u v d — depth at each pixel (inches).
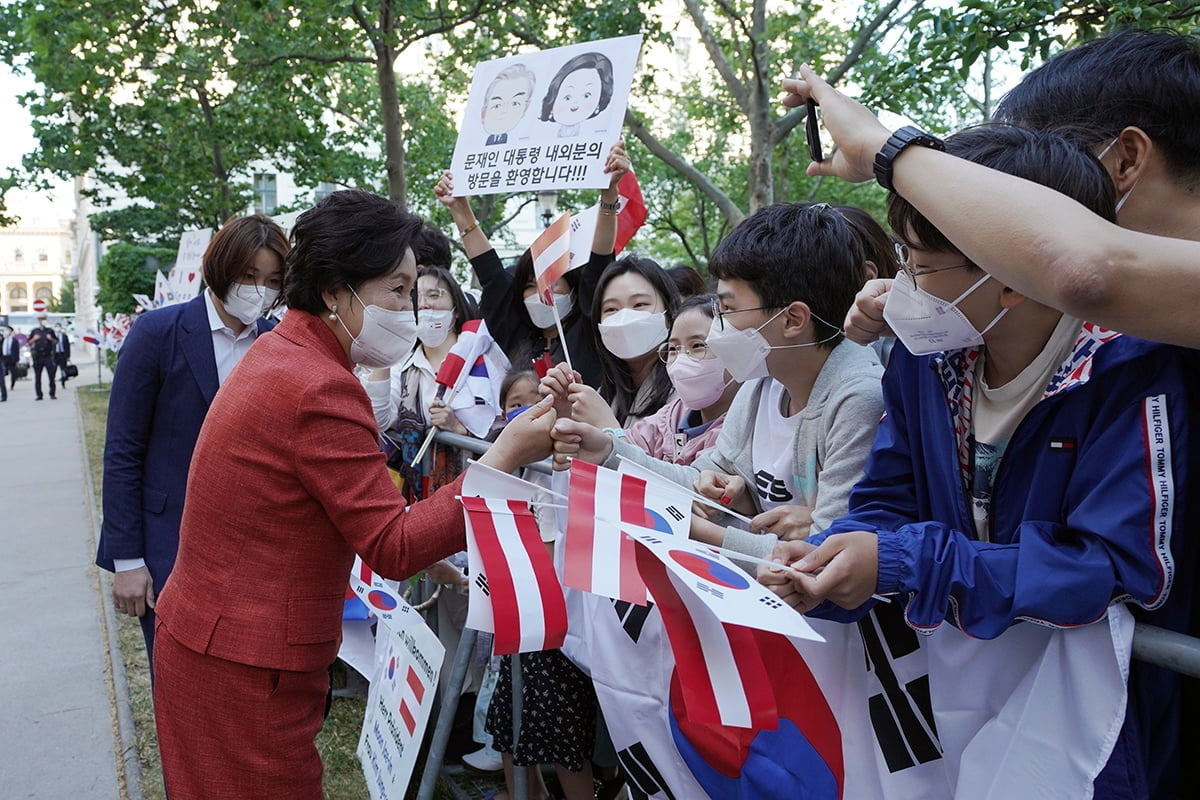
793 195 685.9
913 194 42.8
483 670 122.3
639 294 107.1
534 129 120.8
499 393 121.4
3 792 125.4
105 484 102.5
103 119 478.9
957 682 52.0
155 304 466.9
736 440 76.1
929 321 48.6
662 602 52.8
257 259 98.2
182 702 69.4
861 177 50.4
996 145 44.1
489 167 124.7
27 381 1098.7
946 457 52.3
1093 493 43.7
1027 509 47.5
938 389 53.2
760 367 68.3
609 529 55.0
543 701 90.3
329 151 571.2
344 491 65.9
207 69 440.1
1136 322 35.9
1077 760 45.1
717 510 72.4
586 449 70.0
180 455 102.4
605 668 71.6
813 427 66.5
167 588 72.8
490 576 57.7
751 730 59.9
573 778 93.8
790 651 59.0
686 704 51.2
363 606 116.6
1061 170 42.4
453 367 119.7
